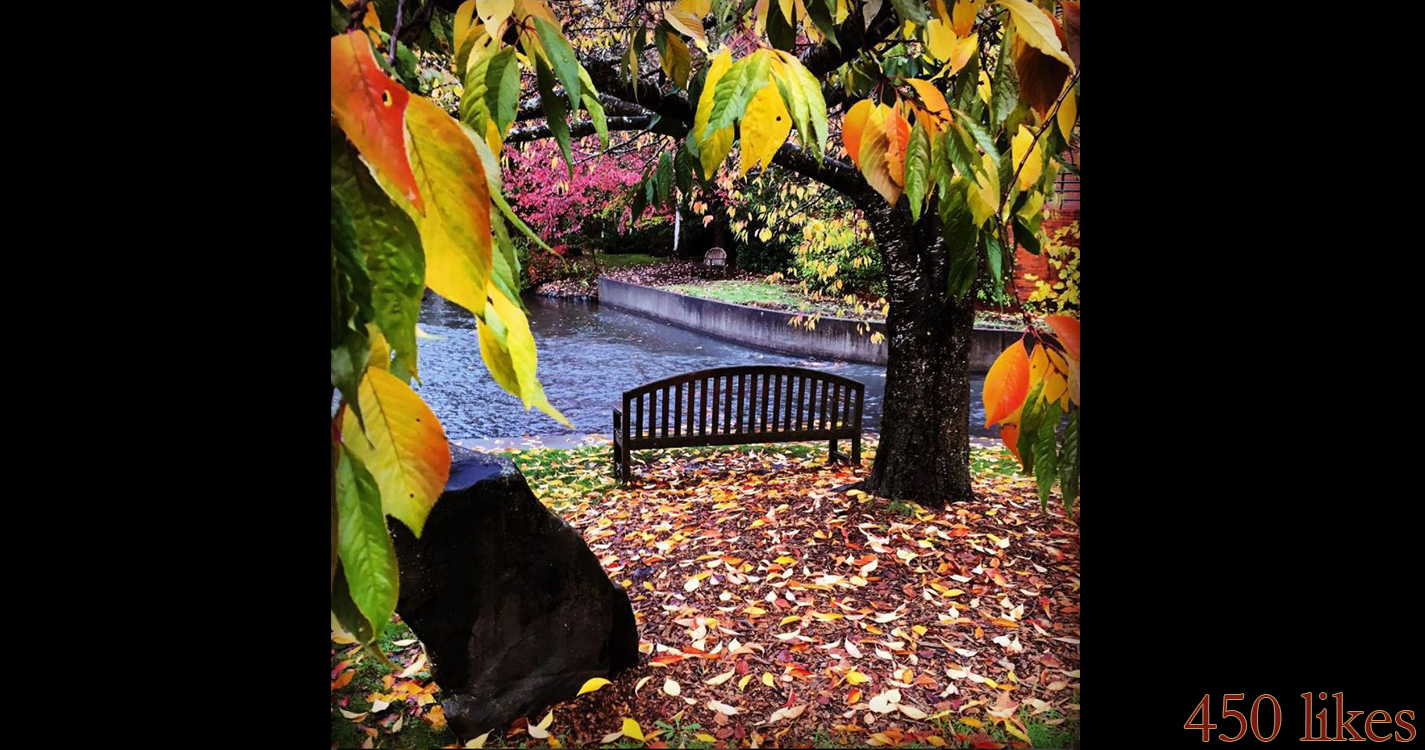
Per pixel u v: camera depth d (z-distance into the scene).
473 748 2.64
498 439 8.07
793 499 5.26
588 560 2.92
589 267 26.05
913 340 5.04
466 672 2.71
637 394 5.98
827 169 4.69
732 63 0.75
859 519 4.76
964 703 2.90
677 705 2.90
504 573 2.73
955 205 0.84
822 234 7.14
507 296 0.50
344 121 0.42
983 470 6.29
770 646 3.33
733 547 4.45
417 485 0.47
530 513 2.76
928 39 1.03
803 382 6.31
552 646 2.86
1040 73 0.81
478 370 11.57
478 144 0.49
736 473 6.33
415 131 0.44
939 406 5.04
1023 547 4.32
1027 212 1.06
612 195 11.98
